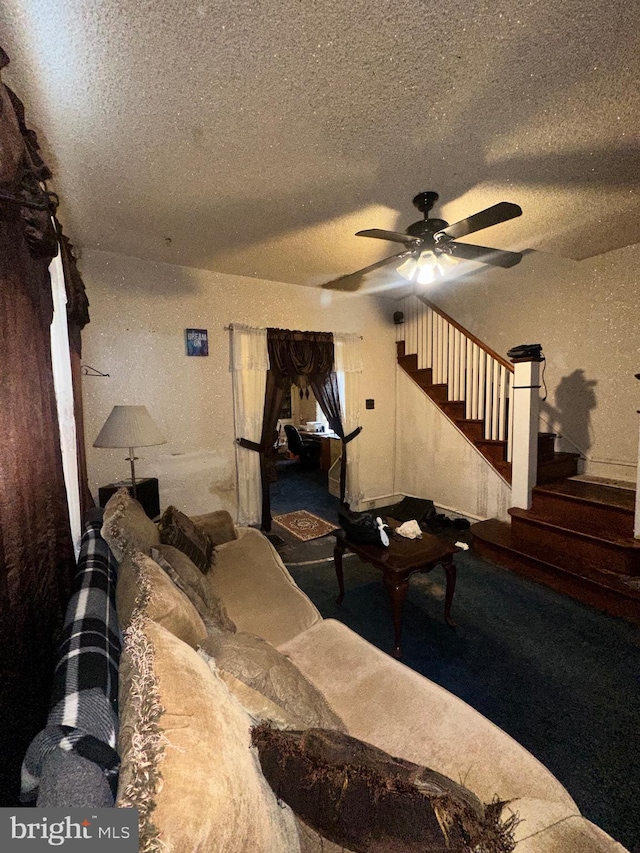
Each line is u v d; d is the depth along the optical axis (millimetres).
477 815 669
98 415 3297
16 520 1084
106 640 1056
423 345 4695
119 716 784
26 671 1115
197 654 1017
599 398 3537
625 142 1860
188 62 1342
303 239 2947
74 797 600
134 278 3395
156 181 2104
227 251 3201
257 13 1178
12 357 1131
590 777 1441
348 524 2408
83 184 2119
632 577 2564
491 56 1360
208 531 2582
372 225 2709
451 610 2561
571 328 3693
